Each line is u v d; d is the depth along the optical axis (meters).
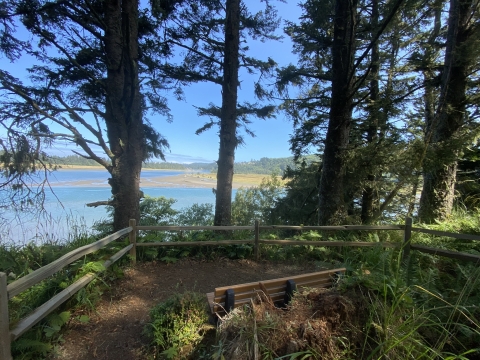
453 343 1.80
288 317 1.77
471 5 5.80
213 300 2.27
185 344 2.14
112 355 2.20
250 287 2.20
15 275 3.22
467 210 6.96
